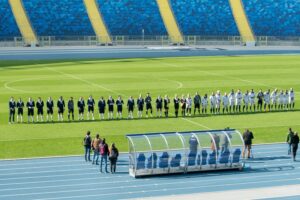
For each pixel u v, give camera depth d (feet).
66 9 348.79
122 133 140.05
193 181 105.81
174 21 359.05
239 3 375.45
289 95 172.04
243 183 104.32
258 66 256.73
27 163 116.37
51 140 133.59
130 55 294.66
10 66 252.62
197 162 111.65
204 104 163.73
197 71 240.12
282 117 160.25
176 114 159.33
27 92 189.98
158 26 354.13
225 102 165.89
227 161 112.78
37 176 107.96
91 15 350.64
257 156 123.54
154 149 109.09
